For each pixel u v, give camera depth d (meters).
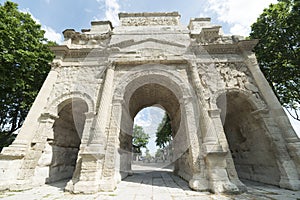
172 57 13.22
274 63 15.16
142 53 13.47
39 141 10.38
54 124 12.06
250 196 7.41
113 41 14.25
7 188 8.52
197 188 8.47
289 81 15.68
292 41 13.88
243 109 12.74
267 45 14.93
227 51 13.99
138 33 14.80
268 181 10.52
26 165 9.59
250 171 12.62
